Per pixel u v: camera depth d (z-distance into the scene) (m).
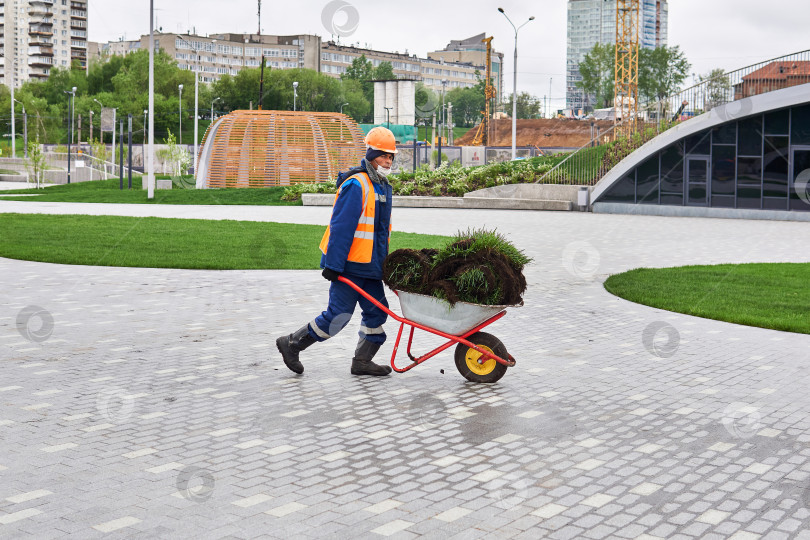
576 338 8.79
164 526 3.99
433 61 186.00
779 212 29.95
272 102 133.12
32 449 5.11
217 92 132.50
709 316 10.12
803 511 4.25
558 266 15.27
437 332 6.80
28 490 4.44
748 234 23.12
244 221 23.92
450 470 4.81
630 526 4.05
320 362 7.55
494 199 34.78
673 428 5.66
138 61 135.62
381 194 6.82
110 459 4.94
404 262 6.73
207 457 5.00
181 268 14.14
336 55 168.38
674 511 4.23
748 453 5.15
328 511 4.20
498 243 6.78
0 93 117.94
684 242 20.47
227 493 4.42
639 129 34.94
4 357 7.58
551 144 95.12
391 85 80.81
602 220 28.39
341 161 48.34
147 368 7.23
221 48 159.25
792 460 5.03
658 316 10.22
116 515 4.12
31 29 159.12
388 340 8.52
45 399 6.23
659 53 119.00
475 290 6.58
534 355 7.95
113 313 9.84
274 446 5.21
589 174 34.91
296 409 6.04
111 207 31.72
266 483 4.58
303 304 10.59
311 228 21.91
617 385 6.82
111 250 16.22
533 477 4.71
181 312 9.96
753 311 10.40
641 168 32.66
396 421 5.77
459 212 31.95
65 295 11.09
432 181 37.53
